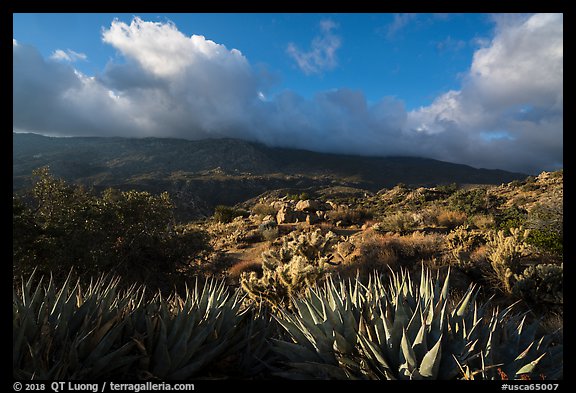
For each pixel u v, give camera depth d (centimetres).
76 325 369
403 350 304
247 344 395
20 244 933
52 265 949
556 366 315
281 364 383
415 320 332
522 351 341
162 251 1240
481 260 912
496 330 351
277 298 714
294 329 391
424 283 427
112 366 320
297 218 2491
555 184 3494
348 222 2314
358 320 373
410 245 1121
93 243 1055
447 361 307
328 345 353
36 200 1161
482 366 283
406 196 4062
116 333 341
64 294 385
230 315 422
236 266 1376
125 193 1252
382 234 1686
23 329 307
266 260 1155
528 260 950
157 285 1146
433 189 4134
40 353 308
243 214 3350
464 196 3039
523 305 699
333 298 411
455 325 342
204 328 365
